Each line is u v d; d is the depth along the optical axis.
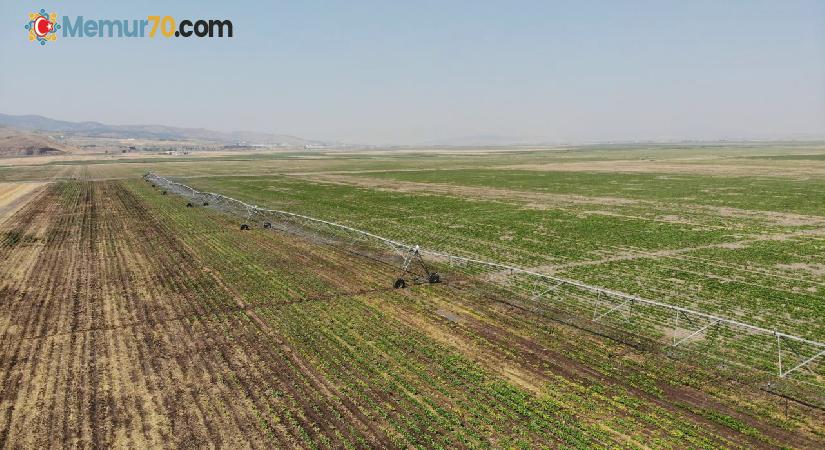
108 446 13.12
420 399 15.55
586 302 24.48
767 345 19.52
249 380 16.66
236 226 45.53
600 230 43.06
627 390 16.14
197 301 24.62
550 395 15.80
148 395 15.68
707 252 34.97
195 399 15.45
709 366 17.77
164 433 13.66
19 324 21.64
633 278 28.89
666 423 14.30
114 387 16.19
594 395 15.81
